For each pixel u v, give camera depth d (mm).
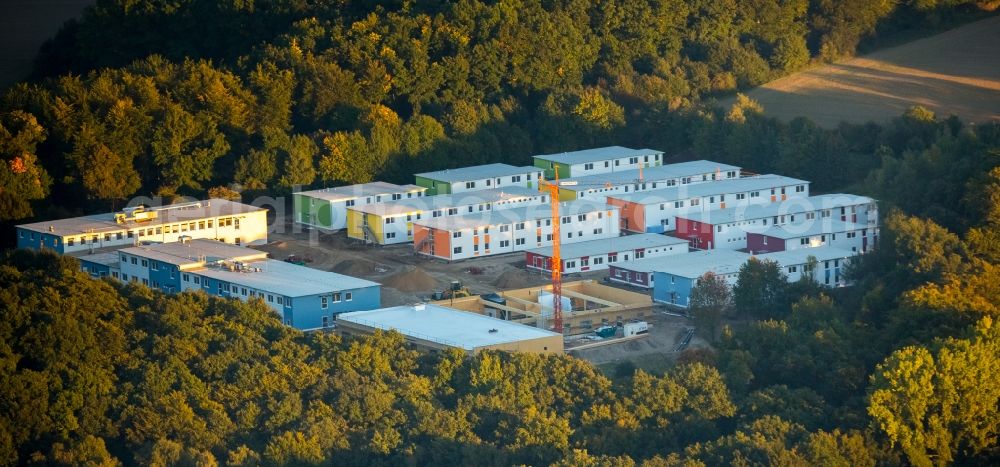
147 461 163625
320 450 166375
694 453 167000
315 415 171375
